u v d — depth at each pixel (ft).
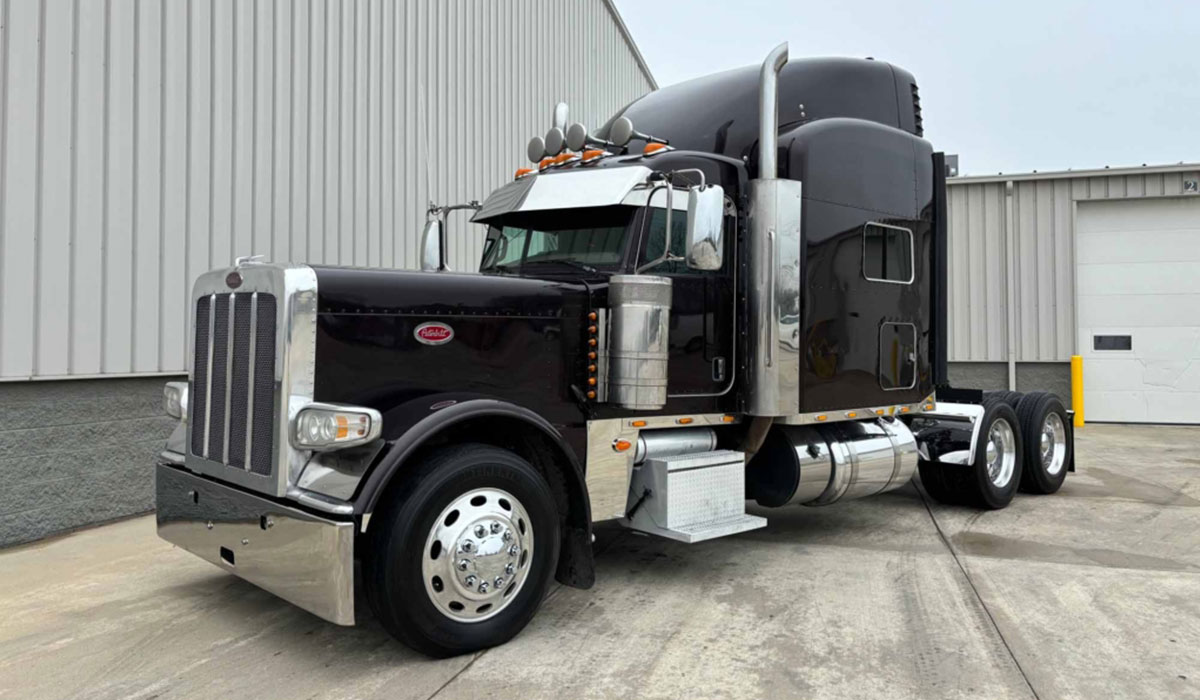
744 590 14.29
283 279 10.80
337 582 9.92
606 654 11.31
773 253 15.43
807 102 17.83
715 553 16.92
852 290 17.22
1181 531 18.88
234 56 21.34
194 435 12.90
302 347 10.84
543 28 39.99
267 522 10.87
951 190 44.96
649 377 13.41
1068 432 23.93
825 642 11.78
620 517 14.03
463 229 31.60
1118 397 42.80
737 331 15.76
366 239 26.05
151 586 14.48
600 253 14.62
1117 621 12.67
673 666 10.90
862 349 17.49
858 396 17.39
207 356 12.60
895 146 18.57
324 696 10.02
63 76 17.44
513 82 36.35
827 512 21.27
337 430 10.26
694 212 12.94
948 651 11.44
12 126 16.56
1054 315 43.32
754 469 17.33
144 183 19.17
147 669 10.89
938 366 19.95
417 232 28.63
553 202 15.12
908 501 22.77
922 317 19.44
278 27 22.67
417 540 10.53
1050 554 16.80
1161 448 33.47
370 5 26.23
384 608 10.50
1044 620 12.72
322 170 24.25
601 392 13.67
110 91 18.38
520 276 14.46
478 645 11.15
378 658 11.21
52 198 17.31
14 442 17.08
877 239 17.98
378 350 11.46
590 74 47.57
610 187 14.47
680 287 14.83
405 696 9.98
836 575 15.25
